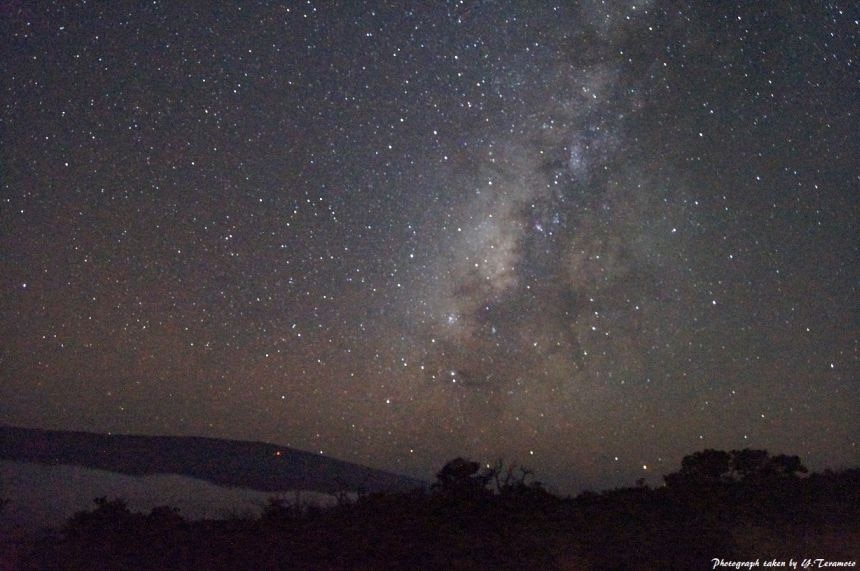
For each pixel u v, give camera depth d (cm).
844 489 1241
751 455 1428
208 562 812
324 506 1152
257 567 792
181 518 1071
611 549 873
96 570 775
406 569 790
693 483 1300
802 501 1154
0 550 867
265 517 1080
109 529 977
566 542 909
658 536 937
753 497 1188
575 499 1234
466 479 1165
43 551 864
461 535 942
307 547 878
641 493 1260
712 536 925
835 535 924
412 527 978
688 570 781
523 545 894
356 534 938
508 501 1107
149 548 880
